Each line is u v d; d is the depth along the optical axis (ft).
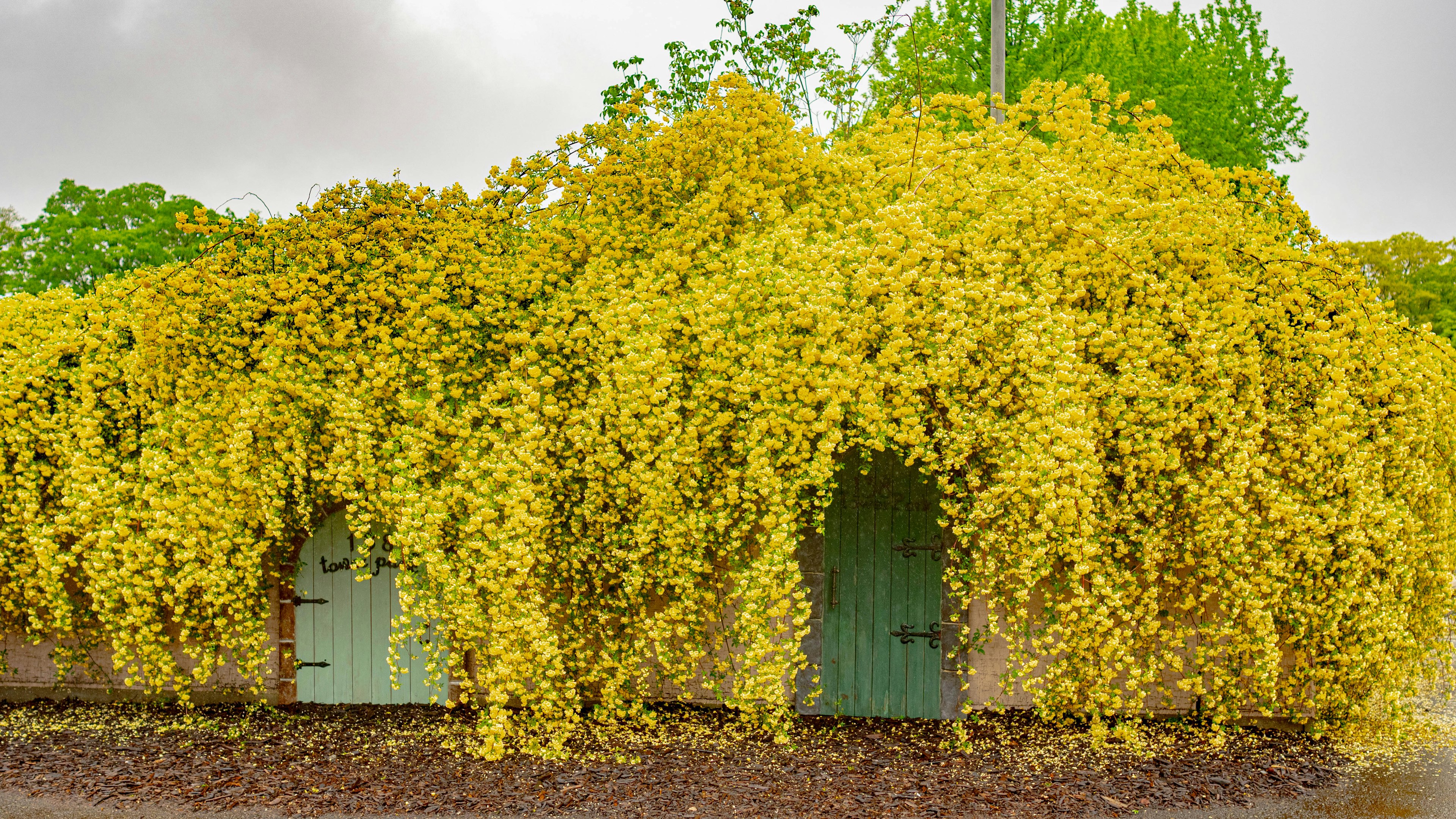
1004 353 15.07
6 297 19.69
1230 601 16.03
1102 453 15.75
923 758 16.08
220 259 16.96
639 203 17.72
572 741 16.81
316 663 19.76
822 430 15.03
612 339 15.94
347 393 16.40
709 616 17.43
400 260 16.65
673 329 15.87
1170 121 16.49
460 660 17.63
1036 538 14.44
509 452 15.70
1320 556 15.83
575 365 16.65
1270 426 16.15
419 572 16.67
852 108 28.07
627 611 17.31
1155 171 17.07
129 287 18.51
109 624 17.66
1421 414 16.42
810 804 14.03
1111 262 15.79
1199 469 15.70
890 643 18.69
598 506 16.66
